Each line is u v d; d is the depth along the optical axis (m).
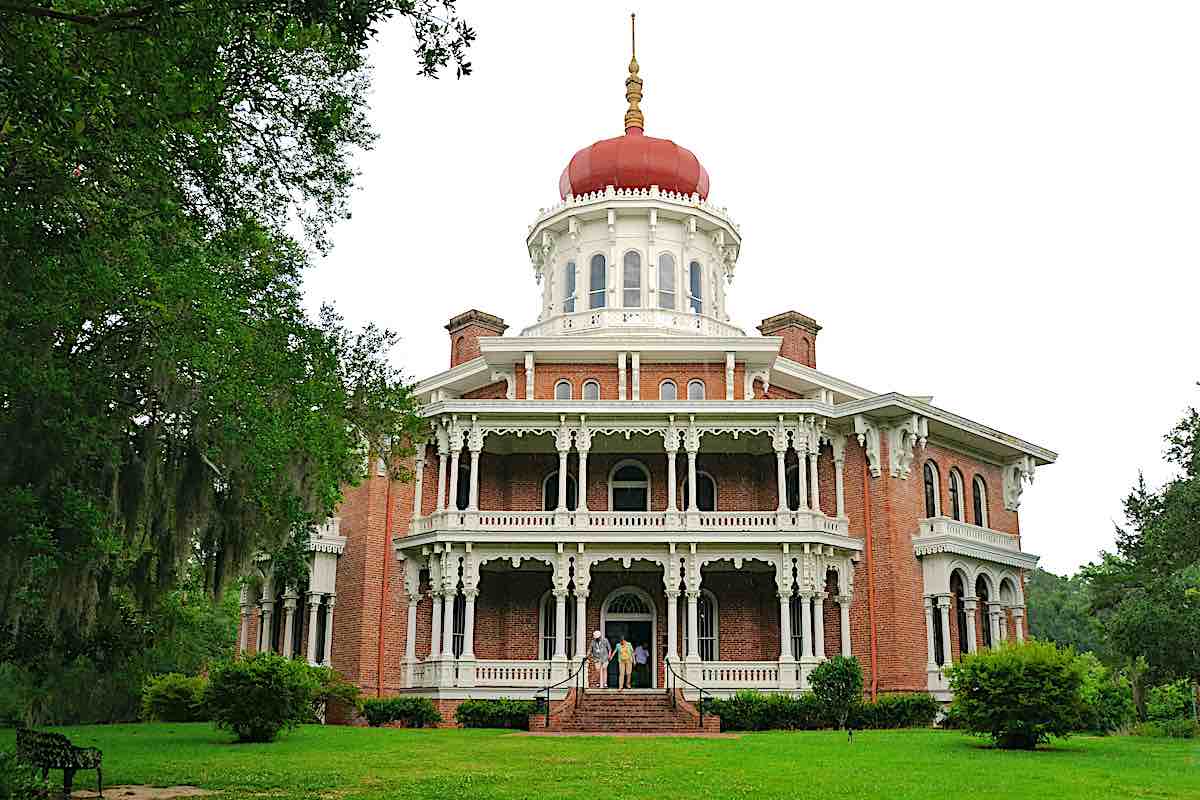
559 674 34.09
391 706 32.72
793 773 17.61
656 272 42.91
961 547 37.09
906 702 33.09
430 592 36.19
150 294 17.06
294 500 21.83
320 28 12.65
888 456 37.28
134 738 25.69
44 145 13.03
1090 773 18.05
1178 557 34.94
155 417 19.62
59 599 17.75
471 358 42.47
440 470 36.41
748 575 37.44
